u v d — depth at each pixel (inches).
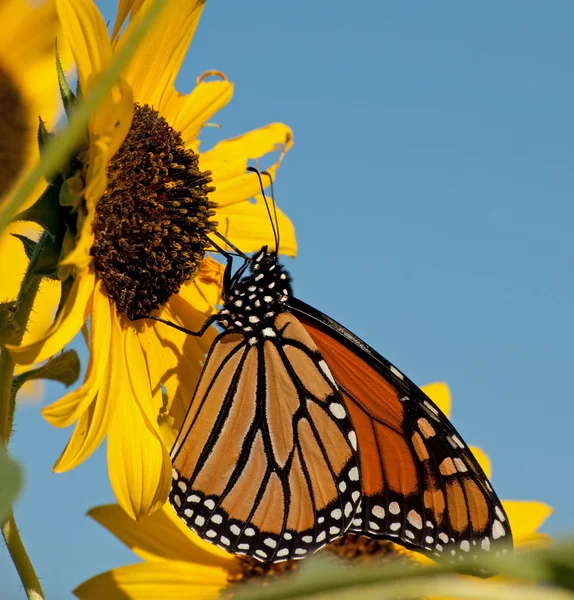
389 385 25.2
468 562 10.9
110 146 23.7
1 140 25.3
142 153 24.7
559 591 9.9
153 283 24.7
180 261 24.8
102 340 24.4
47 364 24.2
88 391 23.8
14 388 24.1
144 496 24.4
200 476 25.2
